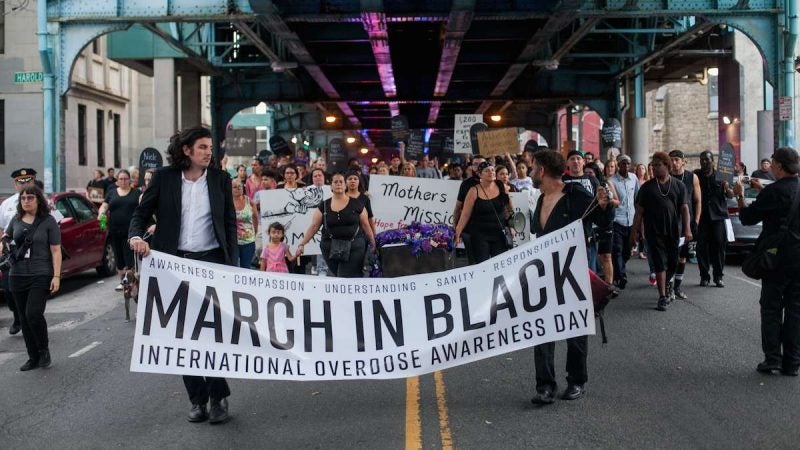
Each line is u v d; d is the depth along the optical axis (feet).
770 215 21.58
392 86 91.86
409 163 44.86
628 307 32.60
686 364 23.08
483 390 20.62
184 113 94.79
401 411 18.85
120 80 111.55
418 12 55.57
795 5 55.36
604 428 17.24
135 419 18.74
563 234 18.92
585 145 216.95
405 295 18.70
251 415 18.83
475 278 18.93
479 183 29.32
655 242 31.63
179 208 17.67
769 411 18.42
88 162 101.04
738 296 35.12
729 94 92.89
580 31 64.69
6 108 90.79
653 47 79.25
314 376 18.03
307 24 68.74
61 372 23.73
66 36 57.62
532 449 15.98
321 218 29.48
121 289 40.47
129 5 56.85
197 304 17.52
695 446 16.10
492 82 96.73
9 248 24.09
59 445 16.98
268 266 31.37
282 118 142.41
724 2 56.18
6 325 32.63
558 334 18.67
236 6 56.59
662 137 155.12
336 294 18.43
